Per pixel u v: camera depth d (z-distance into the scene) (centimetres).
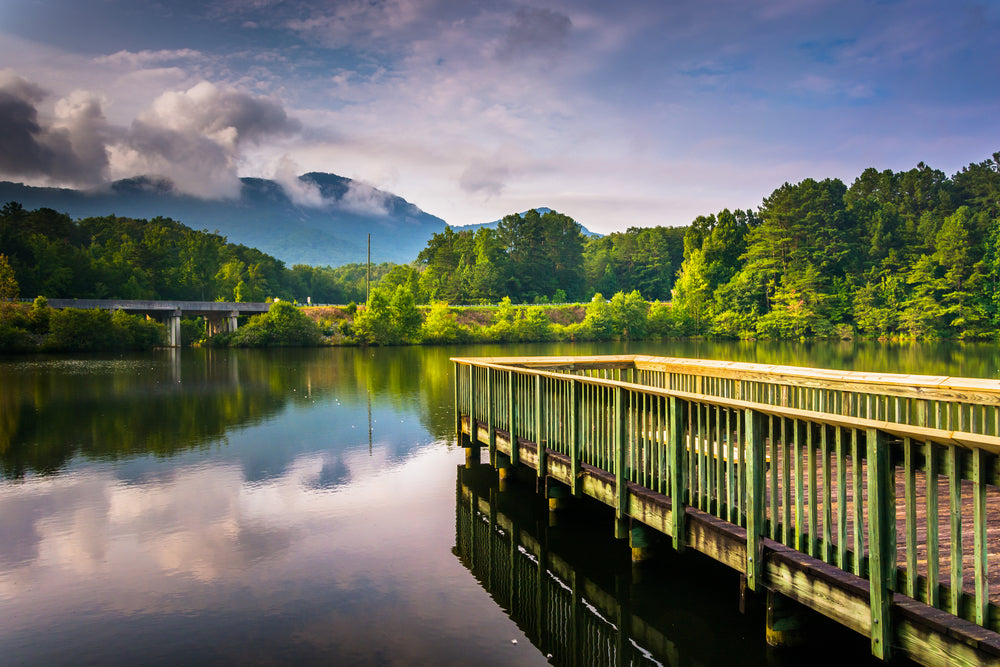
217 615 600
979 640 321
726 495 518
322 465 1181
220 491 1013
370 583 671
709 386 909
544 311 7050
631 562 702
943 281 5134
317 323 5803
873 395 675
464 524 851
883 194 7144
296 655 529
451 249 10950
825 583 415
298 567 711
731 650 512
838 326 5688
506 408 971
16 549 766
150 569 707
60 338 4691
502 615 600
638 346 5516
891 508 365
